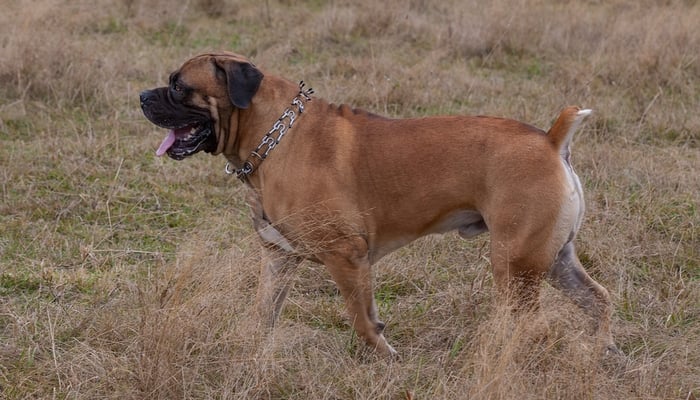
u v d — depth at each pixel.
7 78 12.02
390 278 7.65
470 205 6.18
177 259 6.84
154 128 11.23
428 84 12.72
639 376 5.97
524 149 5.98
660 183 9.53
